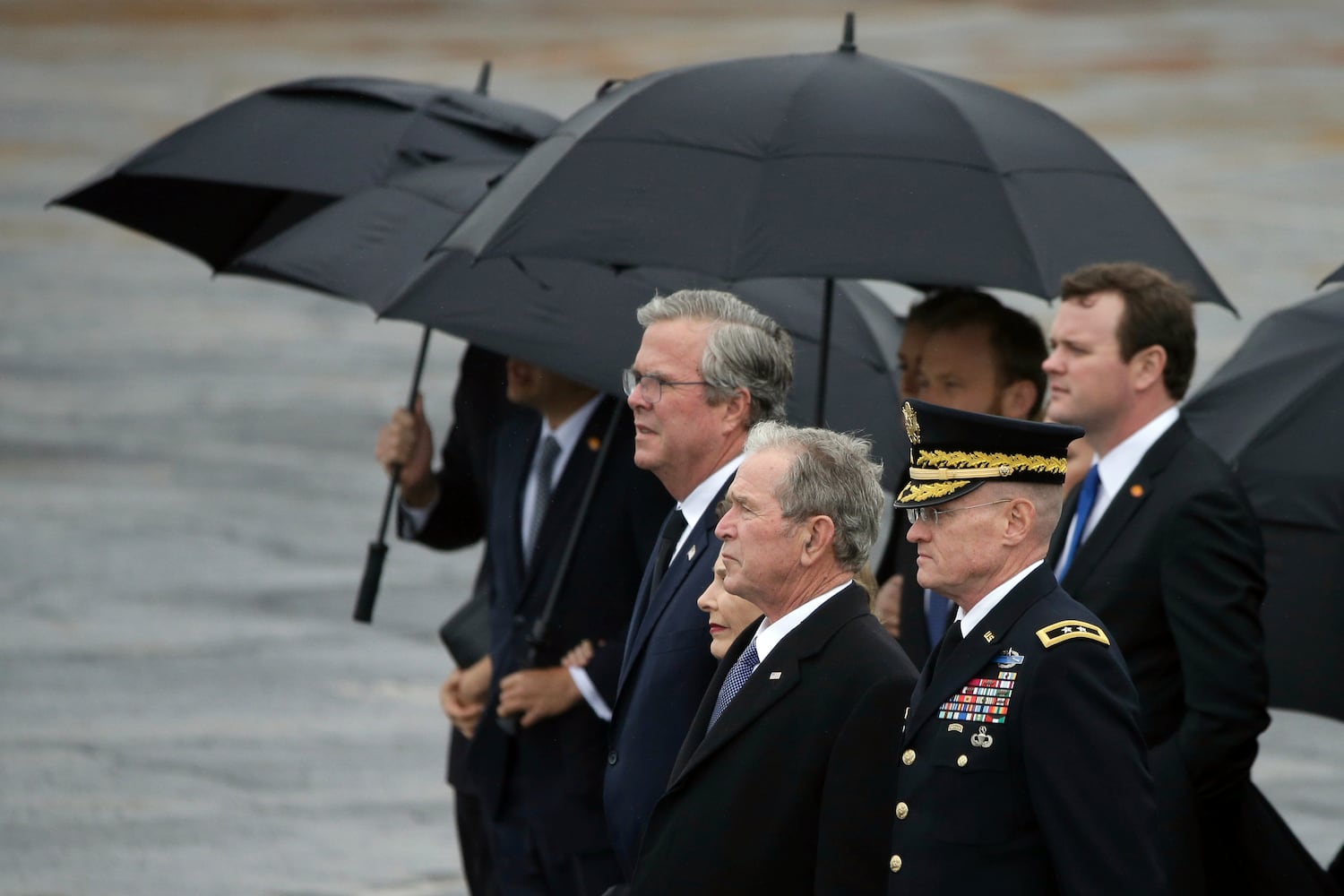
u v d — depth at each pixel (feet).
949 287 63.67
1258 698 50.57
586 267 67.05
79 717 107.04
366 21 525.34
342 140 75.36
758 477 45.14
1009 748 39.83
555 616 64.49
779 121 58.54
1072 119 349.82
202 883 83.76
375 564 75.92
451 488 78.54
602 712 63.67
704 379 51.78
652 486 64.23
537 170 58.13
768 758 44.04
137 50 472.44
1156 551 52.08
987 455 41.09
